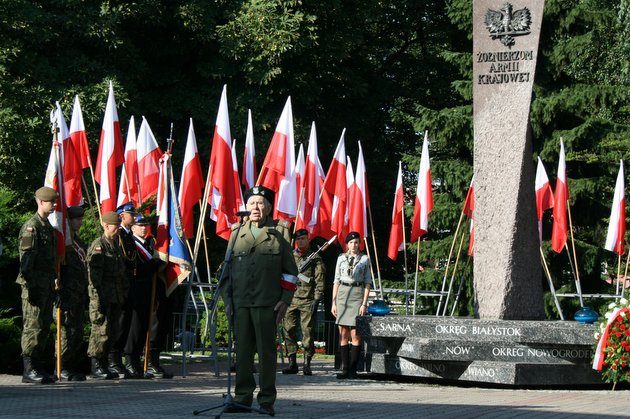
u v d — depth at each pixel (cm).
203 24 2777
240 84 2897
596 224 2781
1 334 1520
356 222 1933
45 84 2567
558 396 1304
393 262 3409
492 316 1568
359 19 3081
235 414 976
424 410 1052
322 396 1232
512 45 1584
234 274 1001
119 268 1410
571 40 2702
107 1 2658
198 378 1492
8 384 1293
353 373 1590
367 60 3453
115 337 1451
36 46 2617
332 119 3119
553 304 2670
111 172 1636
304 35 2791
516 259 1568
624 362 1377
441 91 3534
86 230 1708
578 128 2675
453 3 2891
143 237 1486
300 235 1656
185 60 2984
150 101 2827
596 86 2706
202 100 2823
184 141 2895
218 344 2052
